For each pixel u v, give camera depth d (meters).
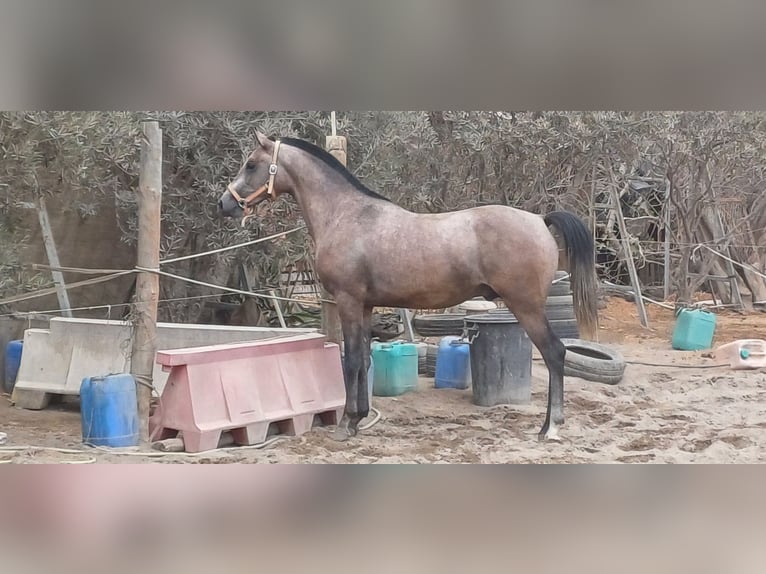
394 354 6.12
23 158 5.89
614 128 9.05
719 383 6.60
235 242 7.41
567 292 7.96
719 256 11.16
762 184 11.06
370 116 7.56
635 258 11.35
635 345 8.81
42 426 5.12
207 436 4.44
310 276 8.78
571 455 4.41
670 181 10.49
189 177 7.21
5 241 6.27
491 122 8.45
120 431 4.57
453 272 4.68
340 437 4.80
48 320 6.55
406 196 8.09
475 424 5.24
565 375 6.84
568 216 4.70
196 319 8.05
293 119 7.17
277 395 4.87
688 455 4.39
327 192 4.99
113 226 7.55
